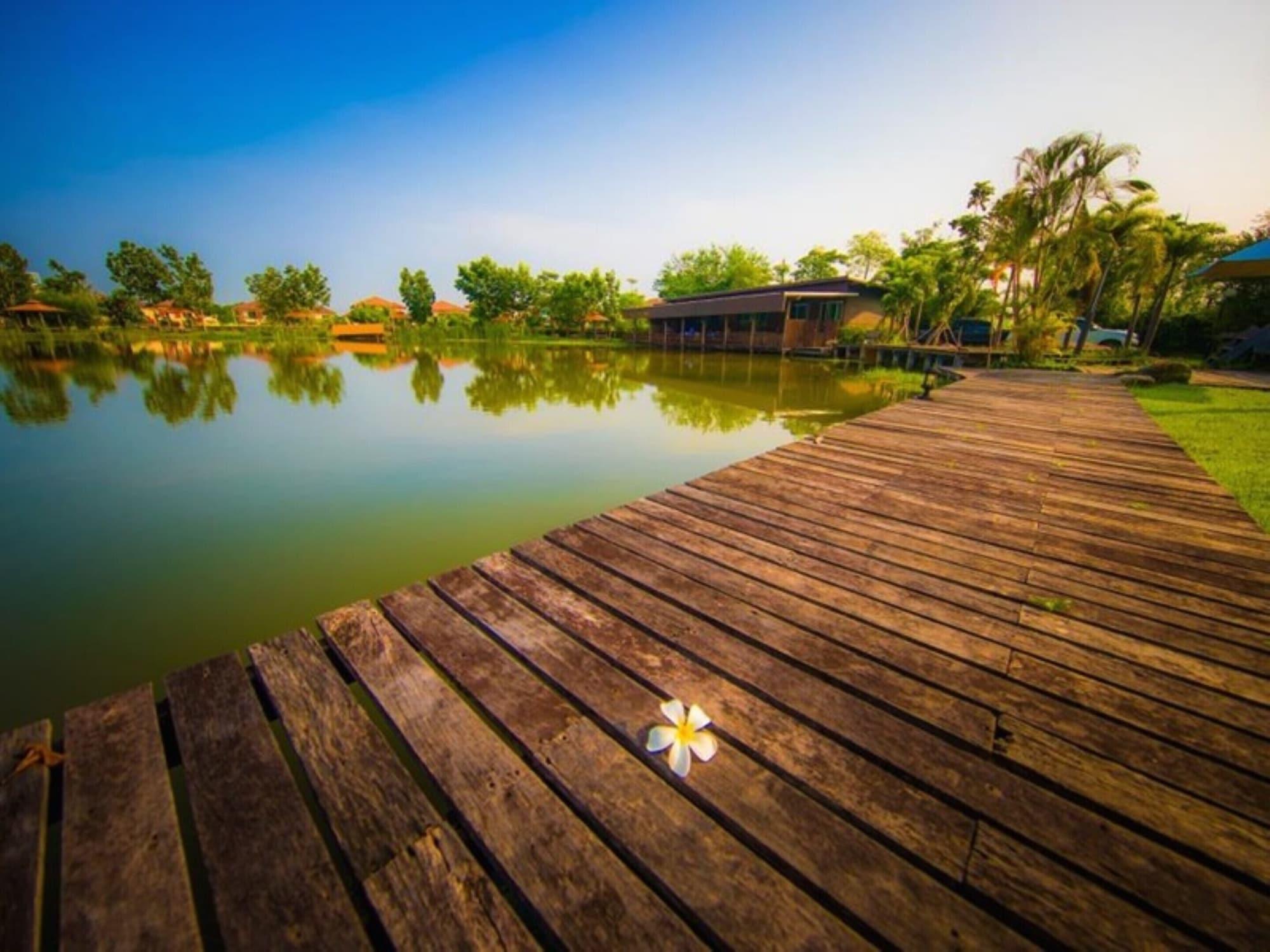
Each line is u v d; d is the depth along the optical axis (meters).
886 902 1.09
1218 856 1.18
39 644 3.09
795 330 24.59
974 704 1.65
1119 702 1.67
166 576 3.88
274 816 1.27
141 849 1.19
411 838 1.23
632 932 1.04
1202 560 2.66
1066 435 5.58
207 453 7.44
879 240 36.41
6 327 42.88
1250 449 5.98
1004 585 2.42
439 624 2.07
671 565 2.58
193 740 1.50
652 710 1.62
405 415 10.64
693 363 23.47
